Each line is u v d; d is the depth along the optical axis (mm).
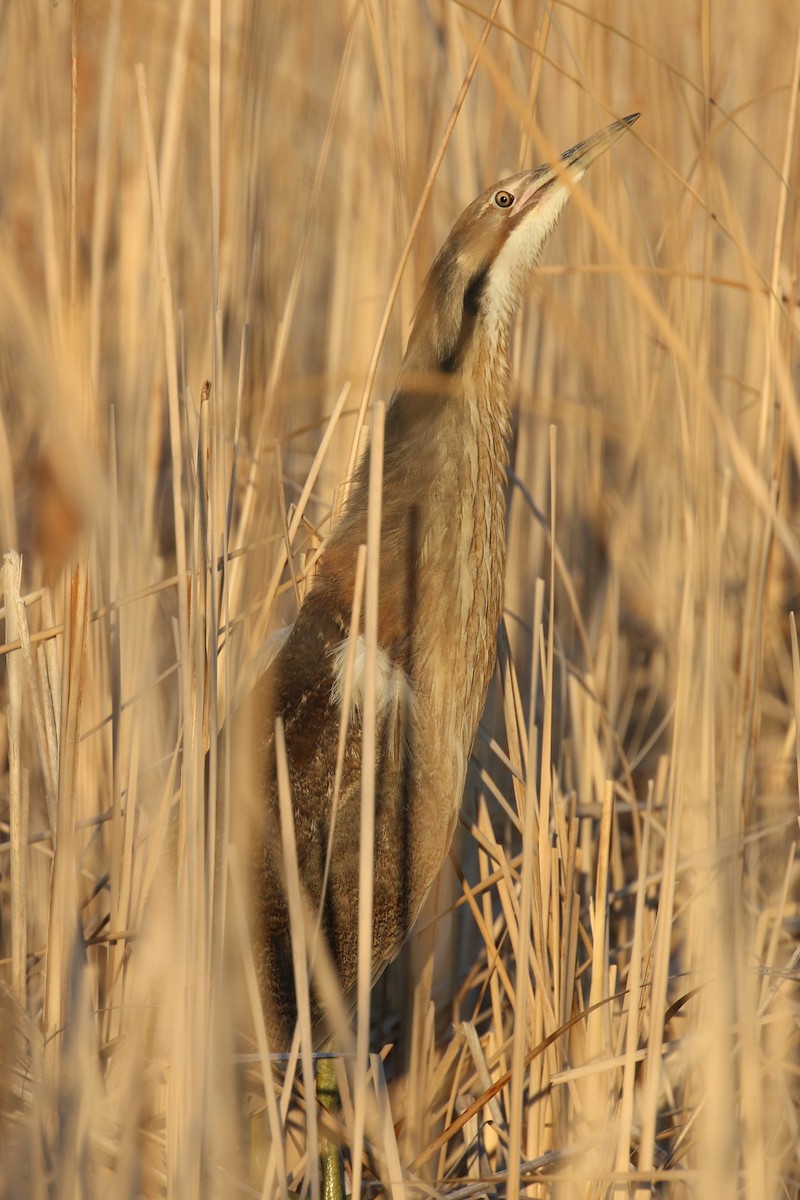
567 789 11961
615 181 11828
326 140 10297
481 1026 11281
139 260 11445
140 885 9242
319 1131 9320
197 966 7102
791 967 9016
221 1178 7004
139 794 9586
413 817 9578
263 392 11281
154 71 12344
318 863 9352
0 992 8125
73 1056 7012
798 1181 8844
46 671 8719
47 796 8648
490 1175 9023
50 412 6922
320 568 9758
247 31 10406
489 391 10125
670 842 7898
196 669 7469
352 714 9344
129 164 12773
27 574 11016
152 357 11289
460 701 9789
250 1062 8531
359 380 12422
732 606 11609
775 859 10422
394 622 9492
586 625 13438
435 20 12078
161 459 11992
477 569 9859
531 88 10055
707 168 8453
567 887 9258
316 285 14047
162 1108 8094
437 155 9219
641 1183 8398
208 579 8156
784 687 13070
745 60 13930
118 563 9078
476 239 10102
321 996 9445
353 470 9938
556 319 11695
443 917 10961
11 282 7734
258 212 10711
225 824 7234
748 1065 7473
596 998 8922
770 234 13023
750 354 12867
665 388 11516
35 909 10250
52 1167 7391
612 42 12891
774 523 7988
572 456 13375
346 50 10289
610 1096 8594
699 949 8875
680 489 11211
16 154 12609
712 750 8023
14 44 12523
